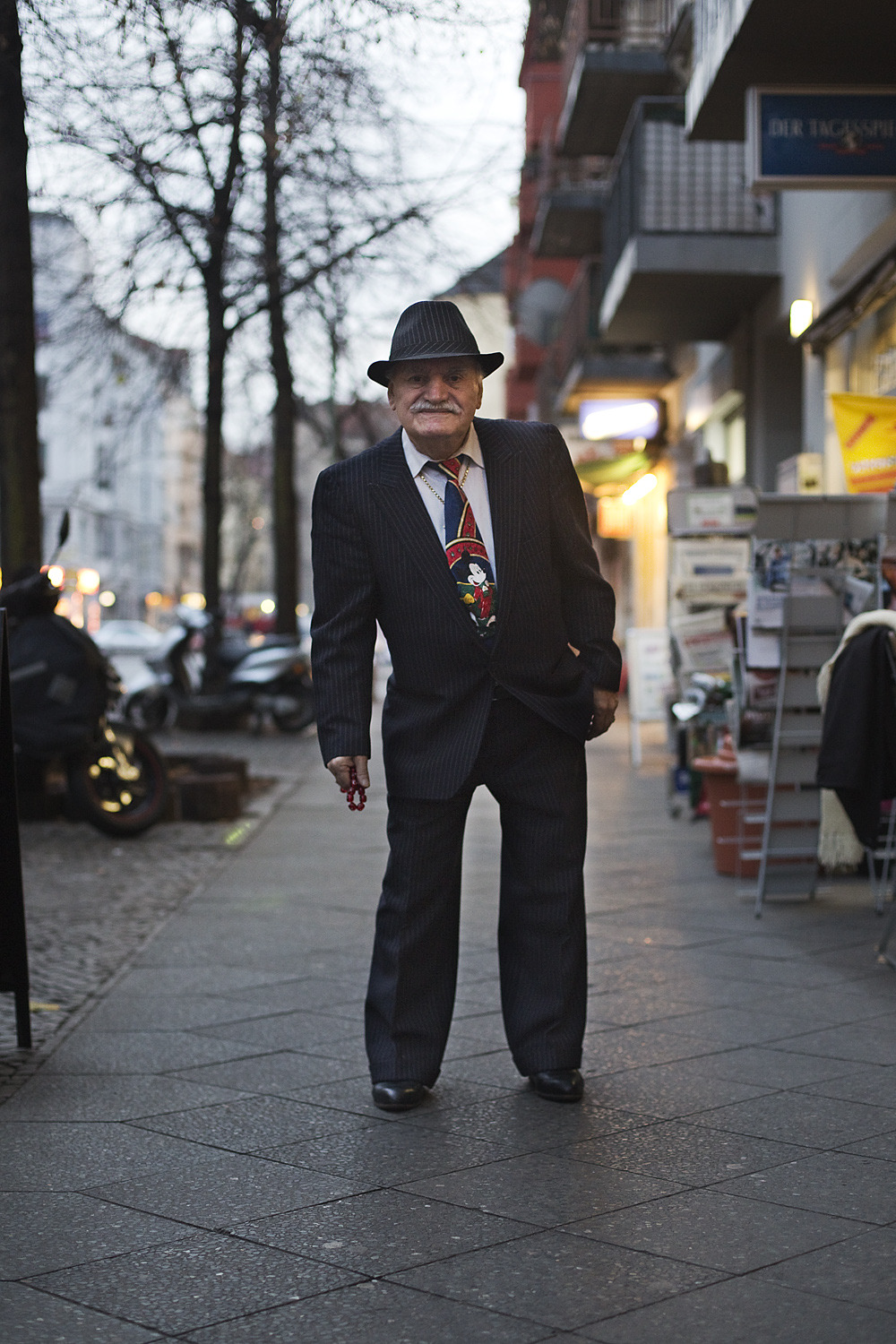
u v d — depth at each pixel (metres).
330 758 4.27
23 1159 3.79
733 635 9.51
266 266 13.41
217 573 20.97
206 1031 5.09
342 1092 4.35
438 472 4.23
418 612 4.22
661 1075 4.46
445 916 4.30
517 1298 2.88
